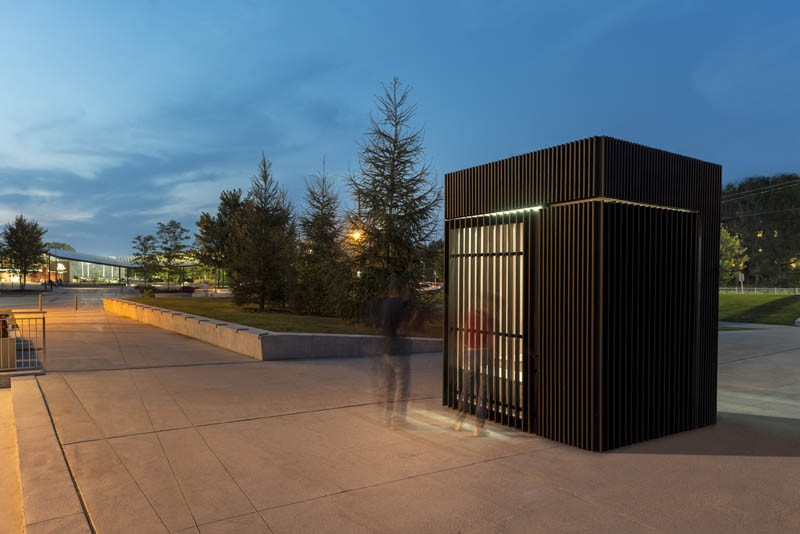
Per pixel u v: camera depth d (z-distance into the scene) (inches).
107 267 3634.4
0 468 189.5
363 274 707.4
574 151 215.5
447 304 278.4
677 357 240.1
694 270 251.6
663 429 232.1
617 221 211.8
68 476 166.6
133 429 225.6
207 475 173.5
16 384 311.1
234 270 943.0
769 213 2979.8
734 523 142.3
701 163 254.7
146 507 148.3
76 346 491.8
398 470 180.4
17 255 2448.3
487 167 257.6
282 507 149.3
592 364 206.4
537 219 230.8
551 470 183.5
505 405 243.6
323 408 269.0
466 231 269.9
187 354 460.8
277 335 443.2
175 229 2219.5
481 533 134.7
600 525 140.1
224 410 261.7
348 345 475.5
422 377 372.8
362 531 135.0
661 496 160.9
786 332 753.0
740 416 274.1
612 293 209.3
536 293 230.1
